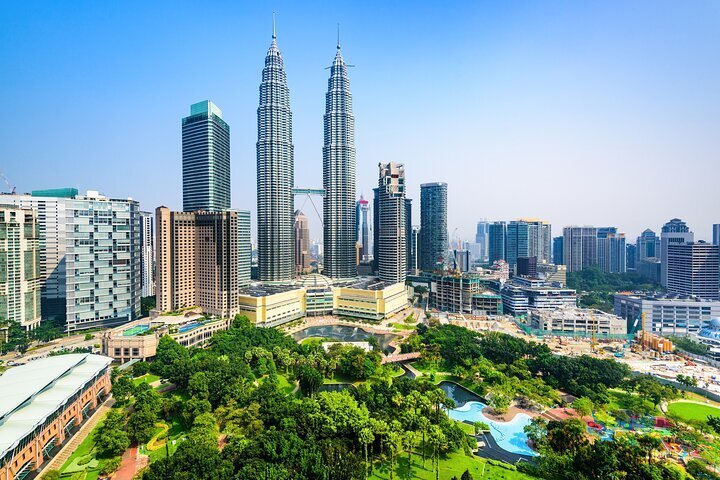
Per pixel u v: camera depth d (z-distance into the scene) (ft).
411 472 501.97
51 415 509.35
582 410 653.30
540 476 495.82
